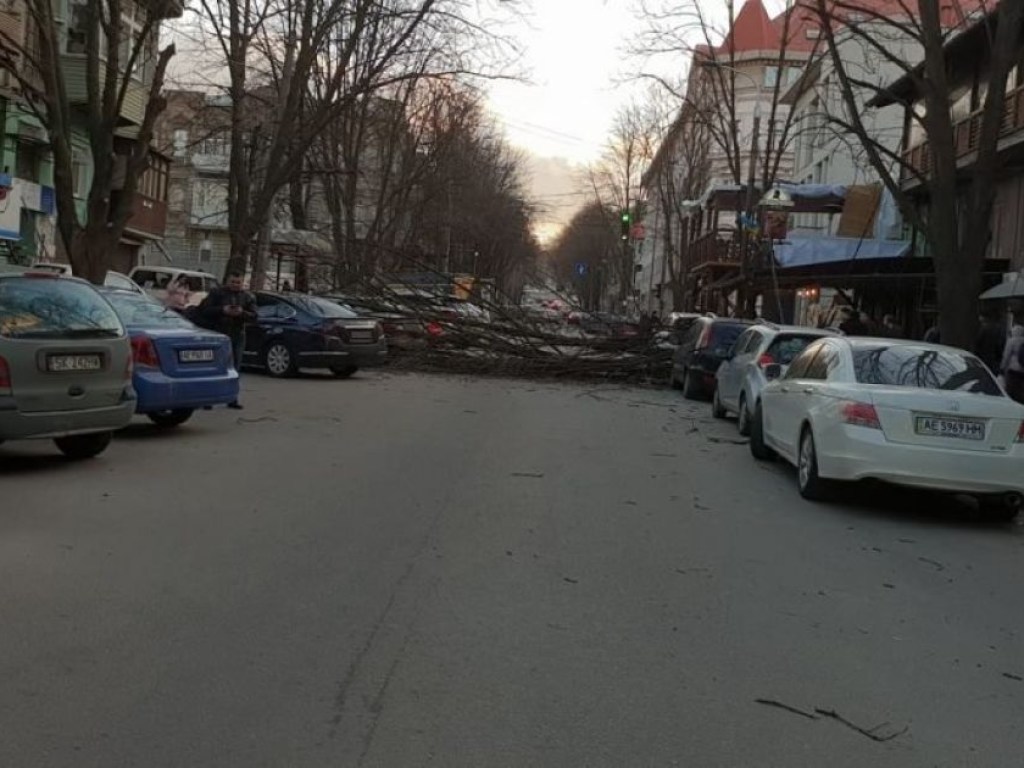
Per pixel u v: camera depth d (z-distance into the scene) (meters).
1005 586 6.73
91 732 3.93
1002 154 23.16
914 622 5.80
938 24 14.59
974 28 23.28
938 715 4.44
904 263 23.67
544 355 22.31
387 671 4.66
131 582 5.86
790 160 63.50
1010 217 24.95
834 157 43.56
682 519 8.30
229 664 4.67
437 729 4.07
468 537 7.28
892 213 32.41
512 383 21.22
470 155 52.25
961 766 3.94
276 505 8.06
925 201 30.64
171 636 5.01
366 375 21.11
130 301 11.63
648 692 4.55
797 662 5.02
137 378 10.59
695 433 14.17
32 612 5.29
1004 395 9.05
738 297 30.38
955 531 8.41
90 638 4.95
